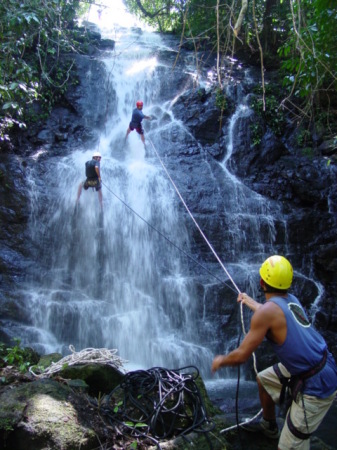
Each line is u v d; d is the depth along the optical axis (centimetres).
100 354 448
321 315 1026
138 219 1069
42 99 1304
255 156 1327
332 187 1209
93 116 1372
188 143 1330
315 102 1355
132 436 352
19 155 1162
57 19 1190
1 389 384
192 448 348
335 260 1102
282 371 360
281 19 1540
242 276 997
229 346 921
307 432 310
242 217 1116
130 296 976
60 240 1005
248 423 390
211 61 1628
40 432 317
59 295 908
